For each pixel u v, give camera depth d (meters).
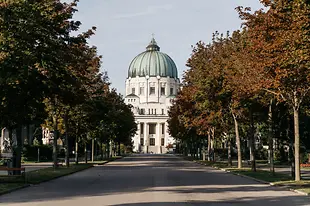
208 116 47.41
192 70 48.38
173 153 153.25
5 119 25.86
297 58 19.00
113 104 66.44
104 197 18.14
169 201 16.77
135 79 172.62
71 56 28.28
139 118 169.75
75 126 47.38
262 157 75.62
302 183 24.72
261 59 23.67
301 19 18.44
